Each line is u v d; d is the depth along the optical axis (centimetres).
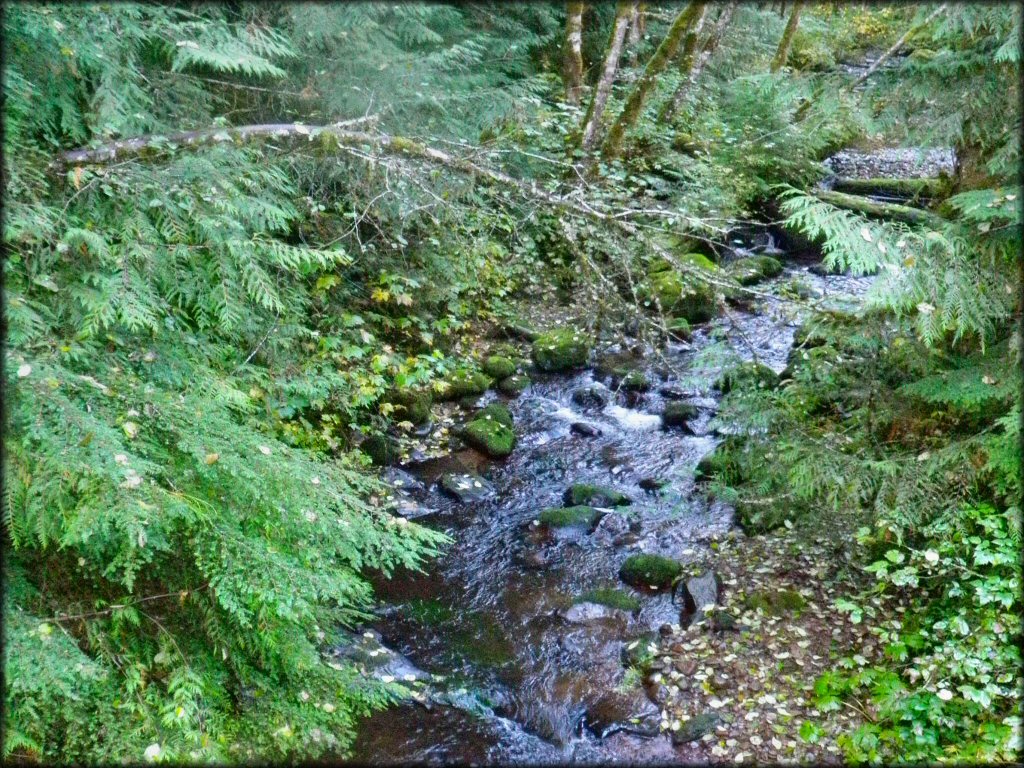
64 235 335
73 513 267
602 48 1188
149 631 345
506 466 633
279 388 484
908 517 404
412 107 584
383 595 489
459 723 400
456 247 636
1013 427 370
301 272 505
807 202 389
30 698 292
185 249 365
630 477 615
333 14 545
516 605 485
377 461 611
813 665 418
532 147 736
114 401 315
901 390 421
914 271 371
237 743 340
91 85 409
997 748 327
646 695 416
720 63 1315
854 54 1559
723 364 511
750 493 513
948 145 426
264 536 348
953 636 389
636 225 519
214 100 513
